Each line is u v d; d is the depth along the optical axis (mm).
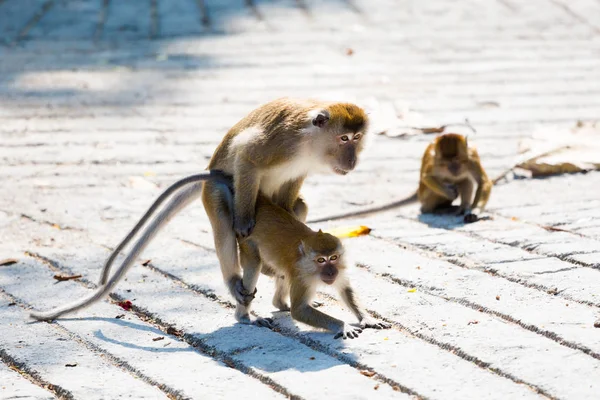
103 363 7551
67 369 7406
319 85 17922
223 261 8773
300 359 7445
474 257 9727
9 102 17281
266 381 7062
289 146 8766
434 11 24359
